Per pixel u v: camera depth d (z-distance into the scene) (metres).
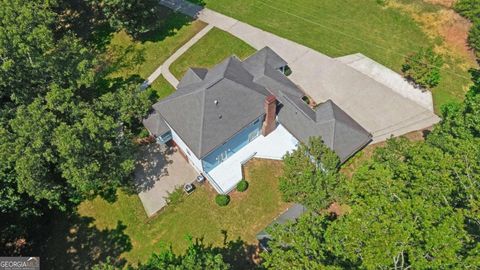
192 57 54.47
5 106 38.94
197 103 40.84
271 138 45.62
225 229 40.66
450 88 51.03
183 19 59.03
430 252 25.03
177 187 43.22
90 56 44.81
